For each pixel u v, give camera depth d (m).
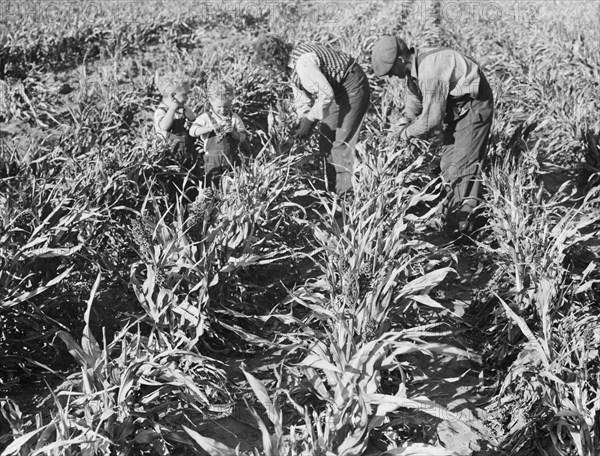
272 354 3.25
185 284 3.26
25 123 6.39
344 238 3.24
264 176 4.00
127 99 6.37
